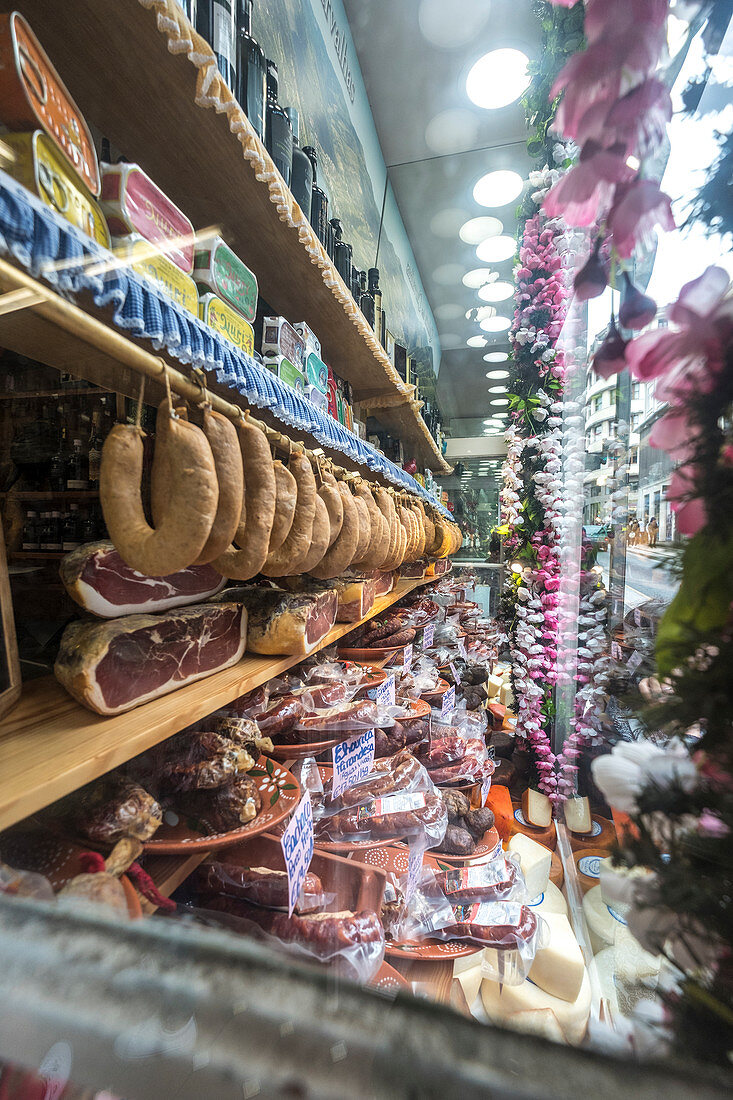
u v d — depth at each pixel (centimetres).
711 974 26
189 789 74
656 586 38
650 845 31
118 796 62
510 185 178
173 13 63
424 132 162
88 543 72
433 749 169
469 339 290
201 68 70
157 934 28
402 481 209
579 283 45
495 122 150
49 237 43
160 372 59
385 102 154
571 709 168
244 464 73
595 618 129
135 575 73
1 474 70
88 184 56
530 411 233
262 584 125
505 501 264
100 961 26
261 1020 23
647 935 30
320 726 114
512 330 239
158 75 74
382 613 204
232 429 66
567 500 195
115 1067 23
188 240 75
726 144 32
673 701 32
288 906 70
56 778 47
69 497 74
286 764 110
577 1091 21
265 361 108
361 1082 22
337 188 154
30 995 24
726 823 28
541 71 120
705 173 33
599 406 119
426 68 135
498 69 128
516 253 223
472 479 363
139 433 58
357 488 125
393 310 211
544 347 219
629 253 40
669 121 37
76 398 73
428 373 271
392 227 196
